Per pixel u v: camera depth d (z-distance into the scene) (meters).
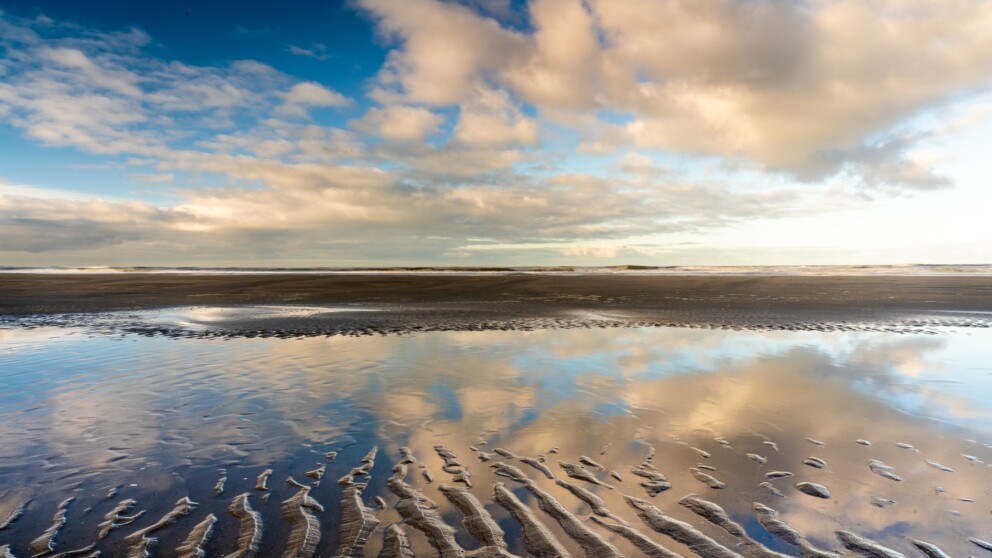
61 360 9.94
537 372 8.96
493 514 3.84
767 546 3.39
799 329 14.59
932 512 3.88
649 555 3.27
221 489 4.31
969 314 18.22
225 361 9.87
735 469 4.74
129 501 4.07
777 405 6.90
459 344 11.95
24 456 5.04
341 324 15.58
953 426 6.01
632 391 7.66
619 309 20.31
